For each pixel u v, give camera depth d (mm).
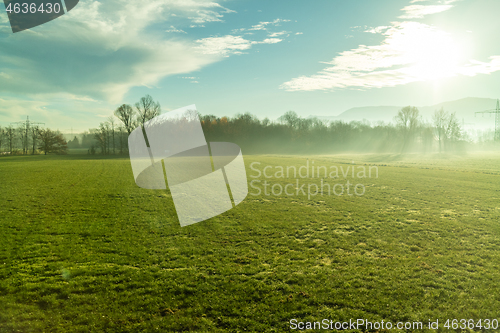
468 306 8008
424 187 27906
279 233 14852
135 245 13055
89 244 13141
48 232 14812
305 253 12125
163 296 8562
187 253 12172
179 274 10023
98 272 10062
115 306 7988
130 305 8070
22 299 8219
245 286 9148
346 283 9312
